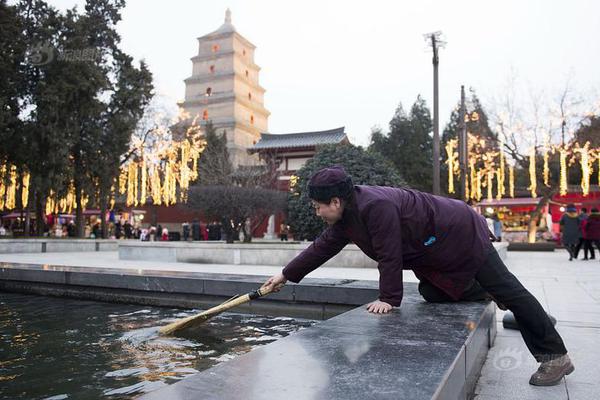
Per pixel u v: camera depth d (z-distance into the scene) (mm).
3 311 5898
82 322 5113
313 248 3000
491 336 3502
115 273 6711
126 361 3488
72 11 22781
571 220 13961
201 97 52406
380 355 1887
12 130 20875
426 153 40219
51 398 2719
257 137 54875
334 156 11953
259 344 4031
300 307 5508
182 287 6211
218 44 53312
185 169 27625
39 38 21391
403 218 2719
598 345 3447
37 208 24094
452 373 1743
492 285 2699
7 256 15211
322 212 2684
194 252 12086
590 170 21484
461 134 15516
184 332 4504
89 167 23469
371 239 2773
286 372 1665
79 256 15312
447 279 2855
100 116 24281
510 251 21359
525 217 30078
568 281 7879
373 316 2689
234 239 15039
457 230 2703
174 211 38000
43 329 4719
